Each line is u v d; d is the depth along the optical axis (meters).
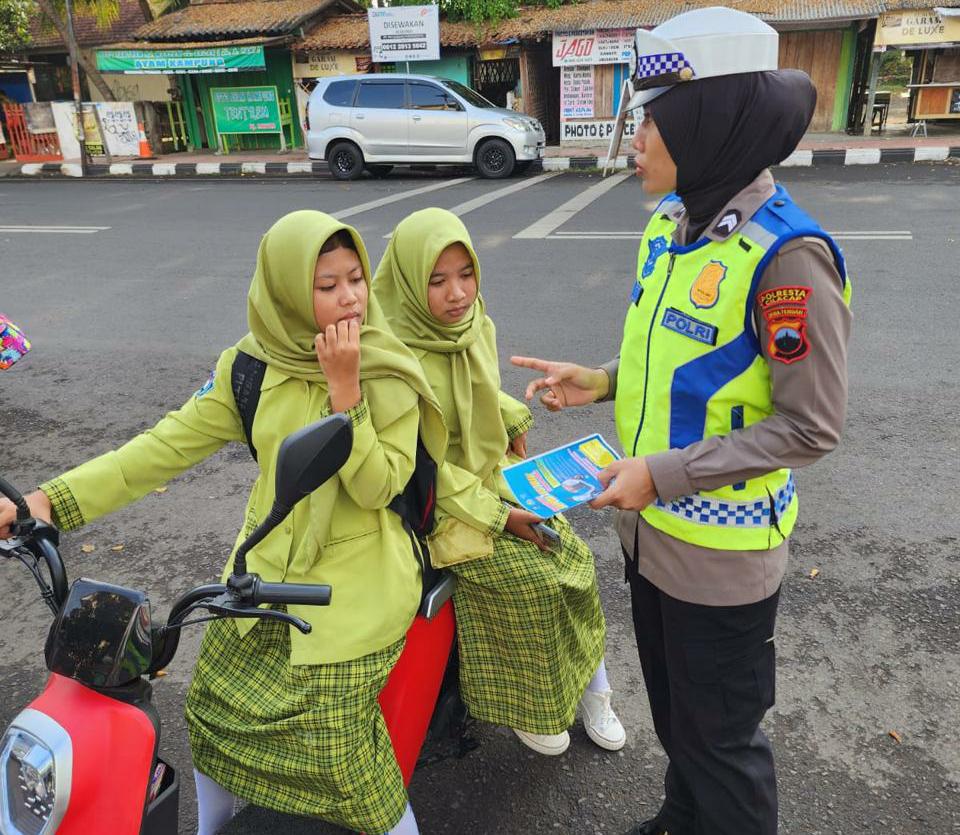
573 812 2.23
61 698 1.41
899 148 13.23
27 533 1.58
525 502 1.65
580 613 2.20
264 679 1.78
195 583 3.32
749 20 1.39
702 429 1.55
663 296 1.57
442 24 16.69
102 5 18.92
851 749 2.39
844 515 3.52
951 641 2.79
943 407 4.43
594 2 16.50
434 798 2.29
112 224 10.91
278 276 1.66
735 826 1.74
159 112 19.78
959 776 2.29
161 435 1.86
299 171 15.91
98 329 6.45
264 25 17.05
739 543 1.59
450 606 2.06
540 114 17.38
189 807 2.30
